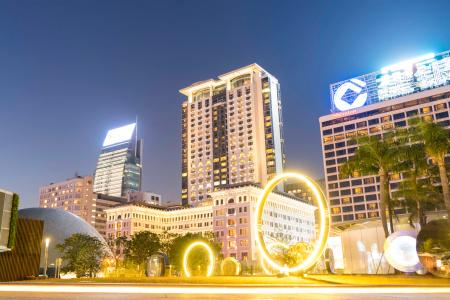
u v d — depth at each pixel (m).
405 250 39.81
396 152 55.41
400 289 26.33
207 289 27.17
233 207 178.50
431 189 66.62
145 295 23.33
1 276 59.28
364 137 57.75
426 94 174.00
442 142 51.09
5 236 47.09
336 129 192.62
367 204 176.75
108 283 33.12
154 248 116.38
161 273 43.62
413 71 187.62
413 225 65.06
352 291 25.28
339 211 182.25
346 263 65.00
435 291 25.20
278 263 34.84
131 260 116.19
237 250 171.88
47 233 114.19
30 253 63.81
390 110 181.00
